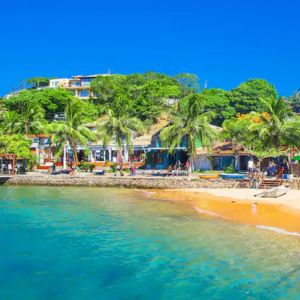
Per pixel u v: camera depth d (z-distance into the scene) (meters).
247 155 62.88
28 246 21.45
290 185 45.72
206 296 14.74
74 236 23.58
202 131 52.75
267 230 24.48
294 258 18.61
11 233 24.44
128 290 15.49
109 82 120.56
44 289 15.74
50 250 20.69
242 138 60.53
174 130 53.28
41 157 79.44
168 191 48.69
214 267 17.62
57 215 30.97
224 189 47.84
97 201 39.56
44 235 23.88
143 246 21.19
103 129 58.69
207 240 22.17
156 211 32.62
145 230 25.02
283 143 49.34
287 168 54.72
